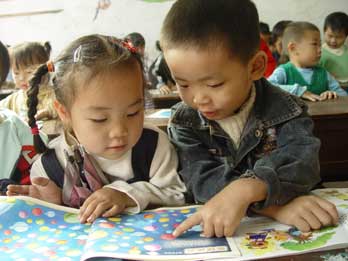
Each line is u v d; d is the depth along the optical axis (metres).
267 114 0.76
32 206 0.65
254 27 0.69
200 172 0.74
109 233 0.57
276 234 0.55
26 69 2.04
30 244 0.55
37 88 0.77
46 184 0.73
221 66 0.64
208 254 0.50
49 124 1.07
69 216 0.64
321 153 1.41
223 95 0.66
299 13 3.80
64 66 0.65
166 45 0.67
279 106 0.76
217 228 0.55
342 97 1.83
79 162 0.75
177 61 0.65
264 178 0.61
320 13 3.82
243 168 0.79
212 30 0.63
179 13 0.66
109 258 0.50
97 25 3.82
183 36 0.63
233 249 0.51
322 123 1.37
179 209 0.67
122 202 0.66
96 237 0.55
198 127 0.80
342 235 0.53
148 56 3.62
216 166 0.76
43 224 0.61
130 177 0.77
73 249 0.54
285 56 2.96
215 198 0.59
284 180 0.63
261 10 3.77
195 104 0.69
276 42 3.23
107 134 0.64
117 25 3.81
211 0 0.66
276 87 0.80
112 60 0.62
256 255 0.49
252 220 0.60
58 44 3.85
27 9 3.78
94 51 0.64
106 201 0.65
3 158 1.01
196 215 0.57
